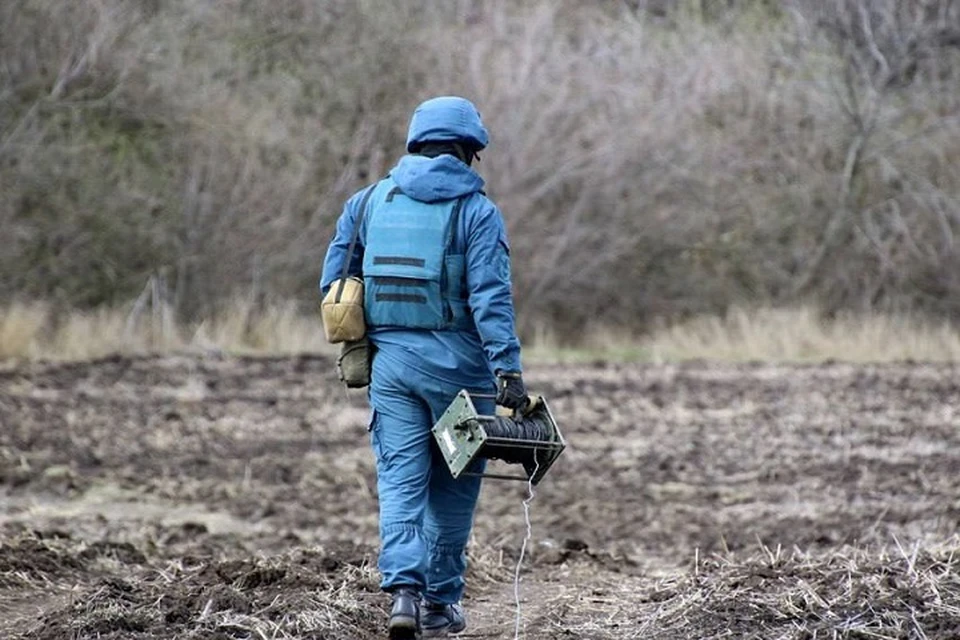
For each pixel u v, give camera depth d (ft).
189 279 306.76
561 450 71.56
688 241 340.39
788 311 323.16
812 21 362.94
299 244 315.99
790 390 228.84
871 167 346.13
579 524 130.31
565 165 333.62
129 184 306.14
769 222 344.69
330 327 73.87
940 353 289.74
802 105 353.51
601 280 335.47
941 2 354.74
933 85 352.90
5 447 161.89
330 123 338.13
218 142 314.96
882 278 338.54
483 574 98.94
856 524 125.70
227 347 279.28
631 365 269.44
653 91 354.74
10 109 300.40
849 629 73.41
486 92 335.88
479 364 73.10
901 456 167.12
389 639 71.61
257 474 154.20
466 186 72.43
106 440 171.12
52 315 286.87
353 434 183.01
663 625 80.18
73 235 296.51
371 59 342.03
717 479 154.20
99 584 83.61
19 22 302.45
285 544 116.88
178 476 151.64
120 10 312.29
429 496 76.07
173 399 207.41
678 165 343.67
